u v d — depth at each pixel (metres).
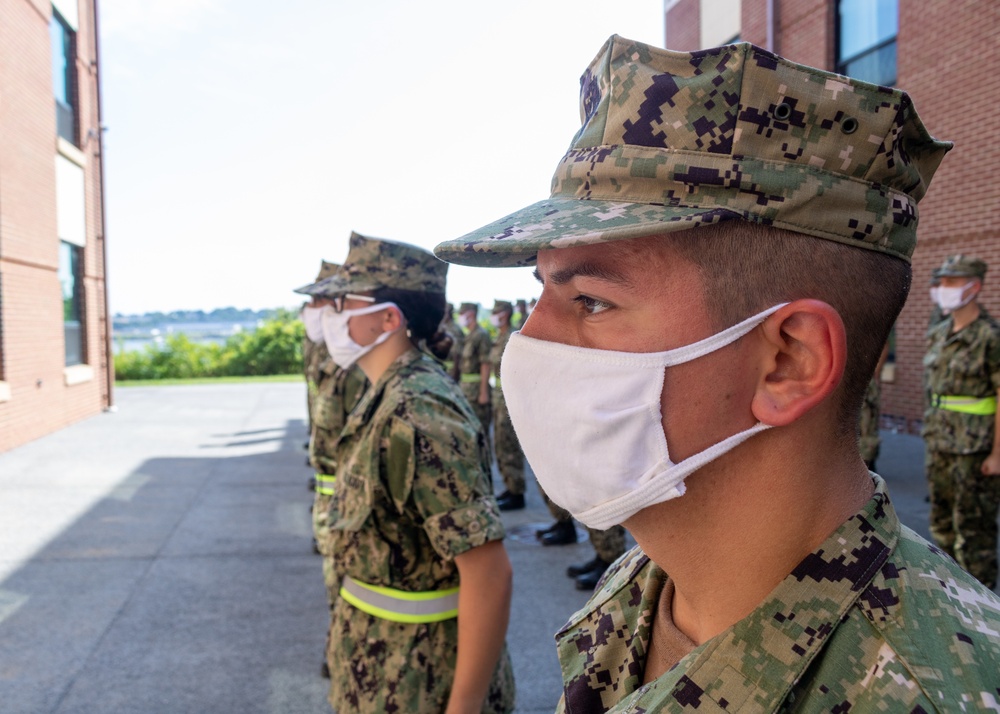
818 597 0.69
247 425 13.12
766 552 0.76
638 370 0.76
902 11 9.32
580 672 1.01
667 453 0.77
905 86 9.36
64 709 3.35
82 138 13.36
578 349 0.80
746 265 0.72
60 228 12.30
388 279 2.30
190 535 6.12
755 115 0.71
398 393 1.85
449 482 1.74
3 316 9.88
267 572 5.21
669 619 0.92
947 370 4.50
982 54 8.34
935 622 0.63
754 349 0.74
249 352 26.16
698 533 0.80
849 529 0.72
